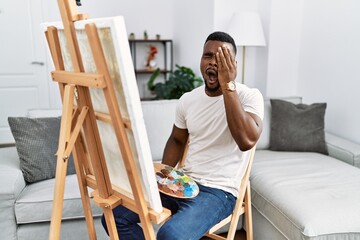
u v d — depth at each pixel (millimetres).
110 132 980
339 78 2668
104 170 1077
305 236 1393
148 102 2252
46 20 3900
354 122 2525
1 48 3822
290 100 2625
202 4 3637
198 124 1468
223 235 2047
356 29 2463
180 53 4590
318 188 1688
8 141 4027
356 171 1937
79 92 970
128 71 814
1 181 1721
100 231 1830
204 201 1308
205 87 1474
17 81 3953
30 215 1704
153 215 979
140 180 963
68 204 1732
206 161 1446
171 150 1644
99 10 4418
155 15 4770
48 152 1965
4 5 3736
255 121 1283
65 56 1036
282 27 3156
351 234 1417
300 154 2309
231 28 2955
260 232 1829
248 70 3500
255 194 1842
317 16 2914
